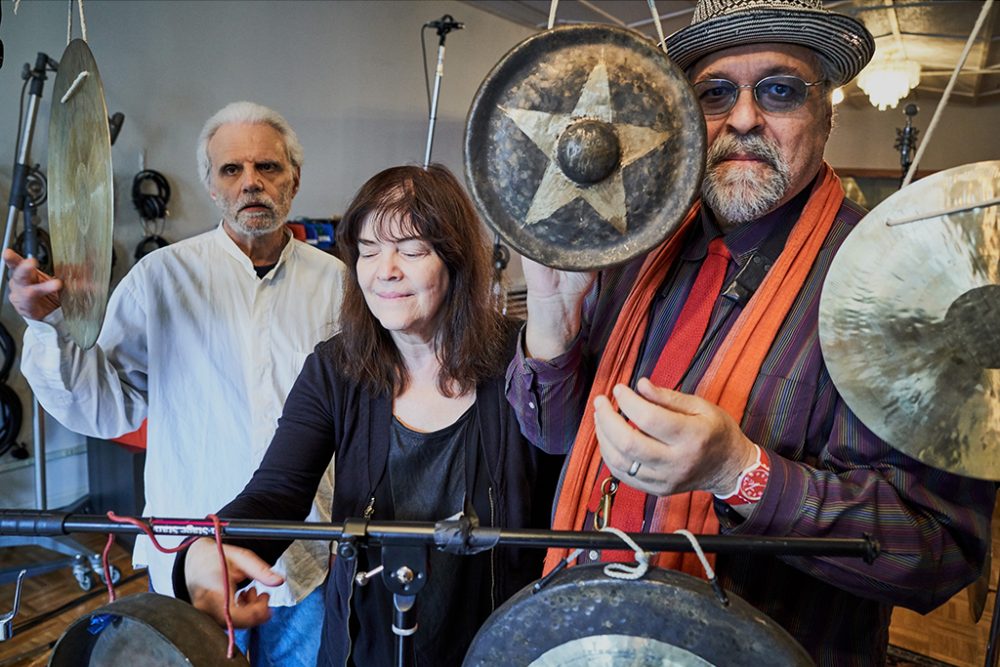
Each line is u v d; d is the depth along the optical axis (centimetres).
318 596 162
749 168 93
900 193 76
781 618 93
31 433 312
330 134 418
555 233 77
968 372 76
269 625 165
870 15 330
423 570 78
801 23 86
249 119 186
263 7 372
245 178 179
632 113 74
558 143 74
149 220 338
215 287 178
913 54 396
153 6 327
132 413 173
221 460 174
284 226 190
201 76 349
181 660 72
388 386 118
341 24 414
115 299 171
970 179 73
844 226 100
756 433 91
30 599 275
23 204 247
